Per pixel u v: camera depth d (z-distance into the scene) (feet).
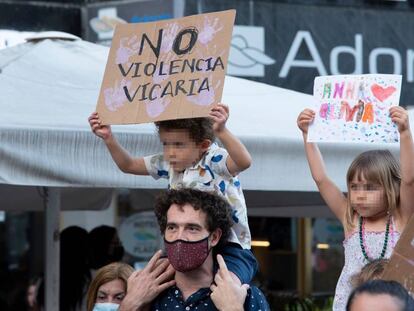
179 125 13.38
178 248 12.39
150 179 16.60
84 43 19.97
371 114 14.28
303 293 36.94
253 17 36.96
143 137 16.43
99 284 14.76
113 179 16.37
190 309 12.59
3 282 39.60
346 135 14.38
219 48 13.38
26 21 35.70
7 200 25.45
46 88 17.44
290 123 18.07
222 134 13.12
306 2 37.83
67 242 22.86
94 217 36.63
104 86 14.15
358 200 13.97
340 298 14.10
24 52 19.01
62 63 18.56
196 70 13.43
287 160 17.35
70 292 22.75
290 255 39.99
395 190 13.88
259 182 17.15
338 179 17.78
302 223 39.99
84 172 16.20
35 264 39.91
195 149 13.50
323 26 38.14
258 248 39.58
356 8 38.63
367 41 38.83
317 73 38.04
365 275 12.23
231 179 13.62
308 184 17.43
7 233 40.09
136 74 13.93
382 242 13.88
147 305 12.86
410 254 12.04
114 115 13.96
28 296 29.50
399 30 39.27
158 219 12.86
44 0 35.91
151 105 13.62
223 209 12.59
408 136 13.94
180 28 13.80
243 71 36.81
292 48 37.63
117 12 35.19
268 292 32.78
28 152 15.90
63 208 27.45
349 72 38.52
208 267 12.78
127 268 14.89
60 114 16.61
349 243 14.23
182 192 12.55
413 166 13.80
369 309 9.18
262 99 19.31
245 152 13.21
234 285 12.32
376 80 14.34
